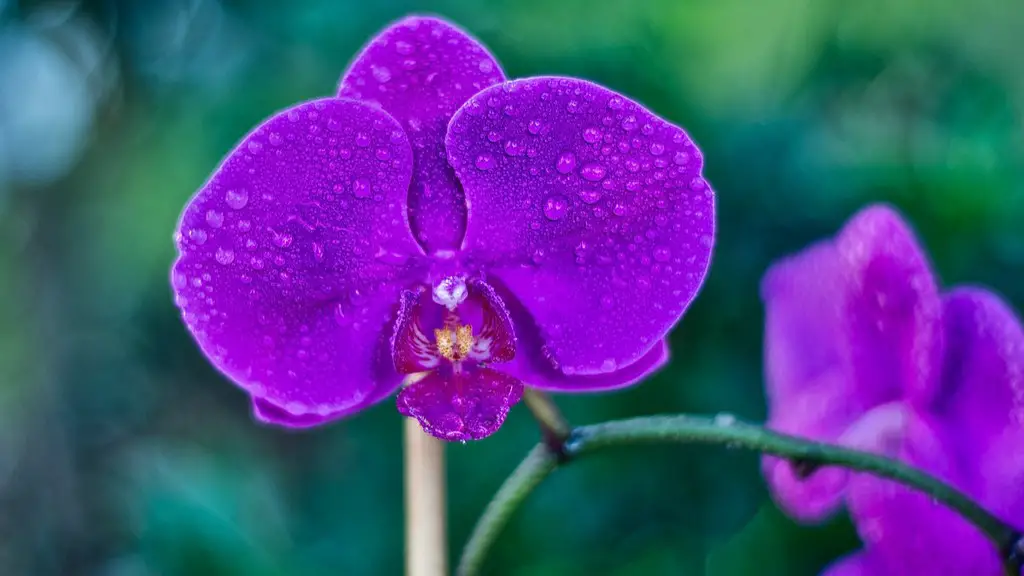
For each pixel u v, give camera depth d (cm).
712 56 95
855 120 86
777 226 73
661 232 48
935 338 53
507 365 49
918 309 53
